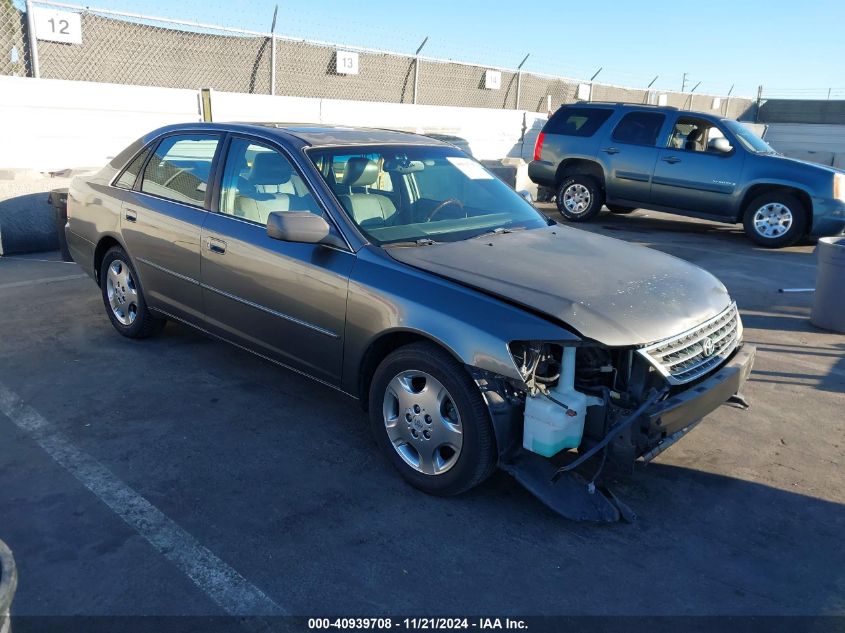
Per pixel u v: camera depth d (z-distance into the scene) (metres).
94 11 9.73
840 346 6.06
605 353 3.32
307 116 12.63
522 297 3.31
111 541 3.10
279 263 4.06
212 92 11.24
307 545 3.12
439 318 3.33
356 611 2.74
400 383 3.57
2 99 9.13
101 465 3.73
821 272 6.46
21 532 3.14
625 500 3.57
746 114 26.88
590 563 3.07
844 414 4.68
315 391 4.75
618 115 11.81
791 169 10.19
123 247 5.27
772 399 4.90
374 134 4.87
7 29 9.27
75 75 9.98
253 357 5.30
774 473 3.88
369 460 3.88
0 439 3.96
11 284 7.07
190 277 4.73
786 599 2.89
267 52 12.12
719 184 10.66
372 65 13.80
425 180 4.56
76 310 6.30
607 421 3.25
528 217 4.68
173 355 5.30
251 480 3.63
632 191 11.64
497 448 3.27
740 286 8.00
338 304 3.77
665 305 3.49
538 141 12.68
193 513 3.33
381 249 3.76
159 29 10.72
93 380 4.80
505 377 3.16
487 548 3.15
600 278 3.62
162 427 4.17
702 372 3.47
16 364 5.03
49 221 8.66
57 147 9.78
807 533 3.34
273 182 4.30
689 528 3.35
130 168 5.42
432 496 3.54
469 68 15.87
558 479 3.30
